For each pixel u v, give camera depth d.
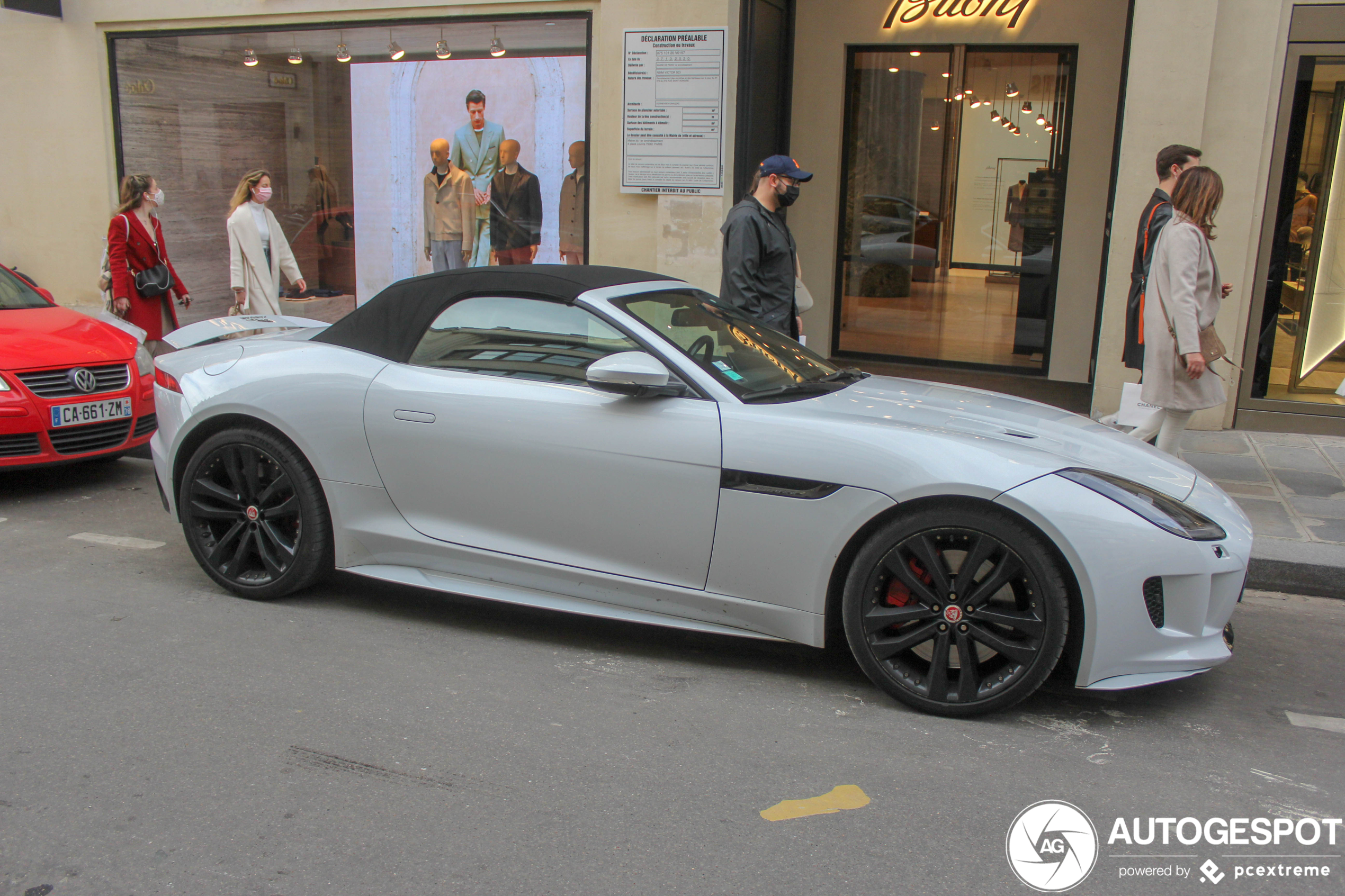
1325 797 3.09
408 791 2.97
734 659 3.99
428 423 4.05
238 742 3.23
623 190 8.50
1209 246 5.28
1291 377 7.64
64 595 4.49
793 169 5.55
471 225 9.47
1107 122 9.04
